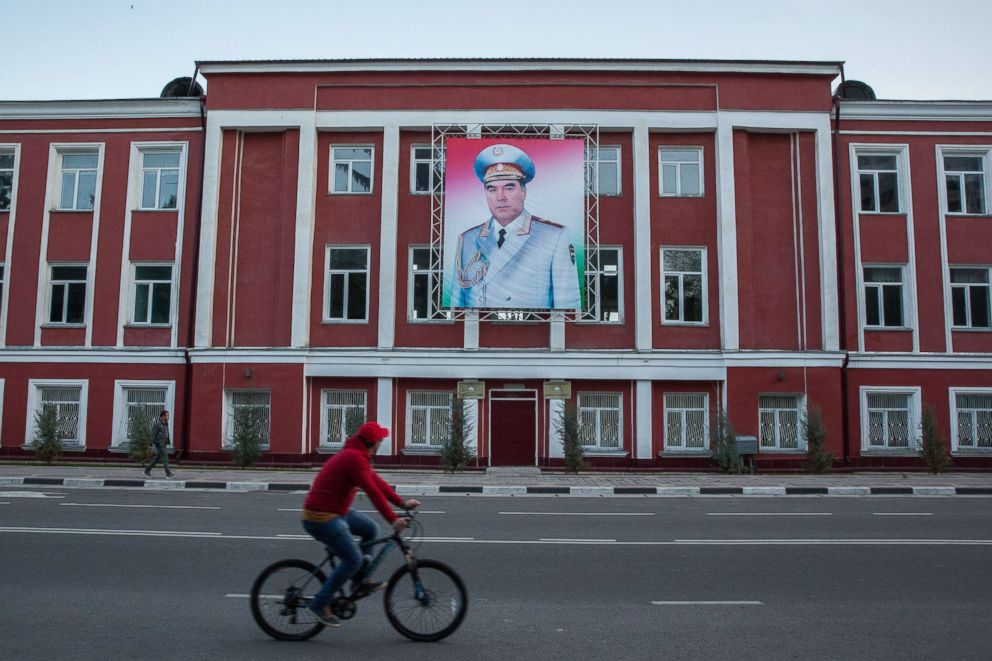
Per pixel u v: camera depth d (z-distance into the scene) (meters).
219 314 23.64
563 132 23.72
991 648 6.11
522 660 5.80
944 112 24.25
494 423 23.22
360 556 6.33
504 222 23.06
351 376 23.11
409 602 6.40
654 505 15.16
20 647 6.01
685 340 23.27
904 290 24.00
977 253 24.09
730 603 7.44
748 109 23.72
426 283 24.02
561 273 22.98
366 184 24.42
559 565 9.14
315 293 23.80
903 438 23.58
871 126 24.27
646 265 23.31
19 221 24.80
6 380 24.08
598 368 22.92
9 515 12.70
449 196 23.19
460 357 23.02
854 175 24.17
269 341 23.64
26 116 25.00
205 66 24.05
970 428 23.59
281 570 6.44
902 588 8.07
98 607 7.17
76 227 24.67
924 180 24.20
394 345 23.44
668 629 6.58
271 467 22.50
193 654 5.91
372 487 6.26
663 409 23.17
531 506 14.88
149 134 24.78
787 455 22.69
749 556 9.70
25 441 23.81
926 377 23.55
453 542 10.62
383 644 6.23
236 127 24.06
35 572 8.55
